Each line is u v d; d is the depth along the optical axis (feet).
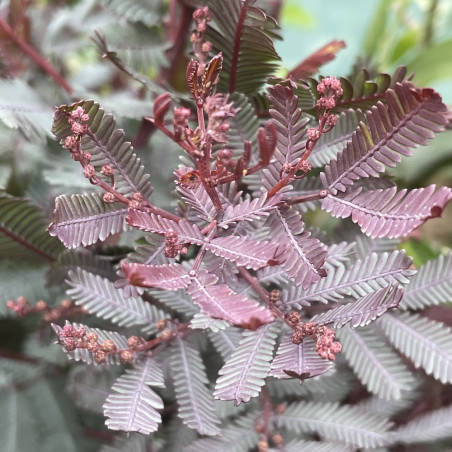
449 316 0.61
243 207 0.42
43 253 0.57
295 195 0.48
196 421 0.45
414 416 0.60
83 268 0.52
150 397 0.43
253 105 0.53
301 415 0.52
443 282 0.50
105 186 0.41
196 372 0.47
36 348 0.62
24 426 0.61
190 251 0.56
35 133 0.55
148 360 0.46
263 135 0.36
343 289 0.45
